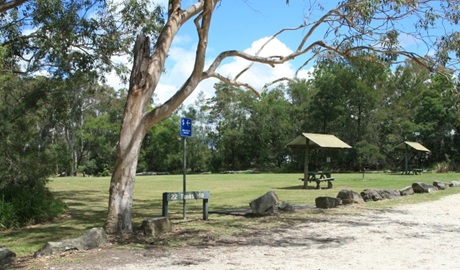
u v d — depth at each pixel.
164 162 57.06
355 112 49.34
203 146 59.28
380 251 7.04
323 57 12.56
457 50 10.78
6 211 10.23
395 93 50.75
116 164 8.74
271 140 57.78
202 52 8.93
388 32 10.96
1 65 12.45
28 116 13.06
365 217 10.93
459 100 11.72
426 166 48.62
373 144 47.56
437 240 7.99
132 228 9.02
